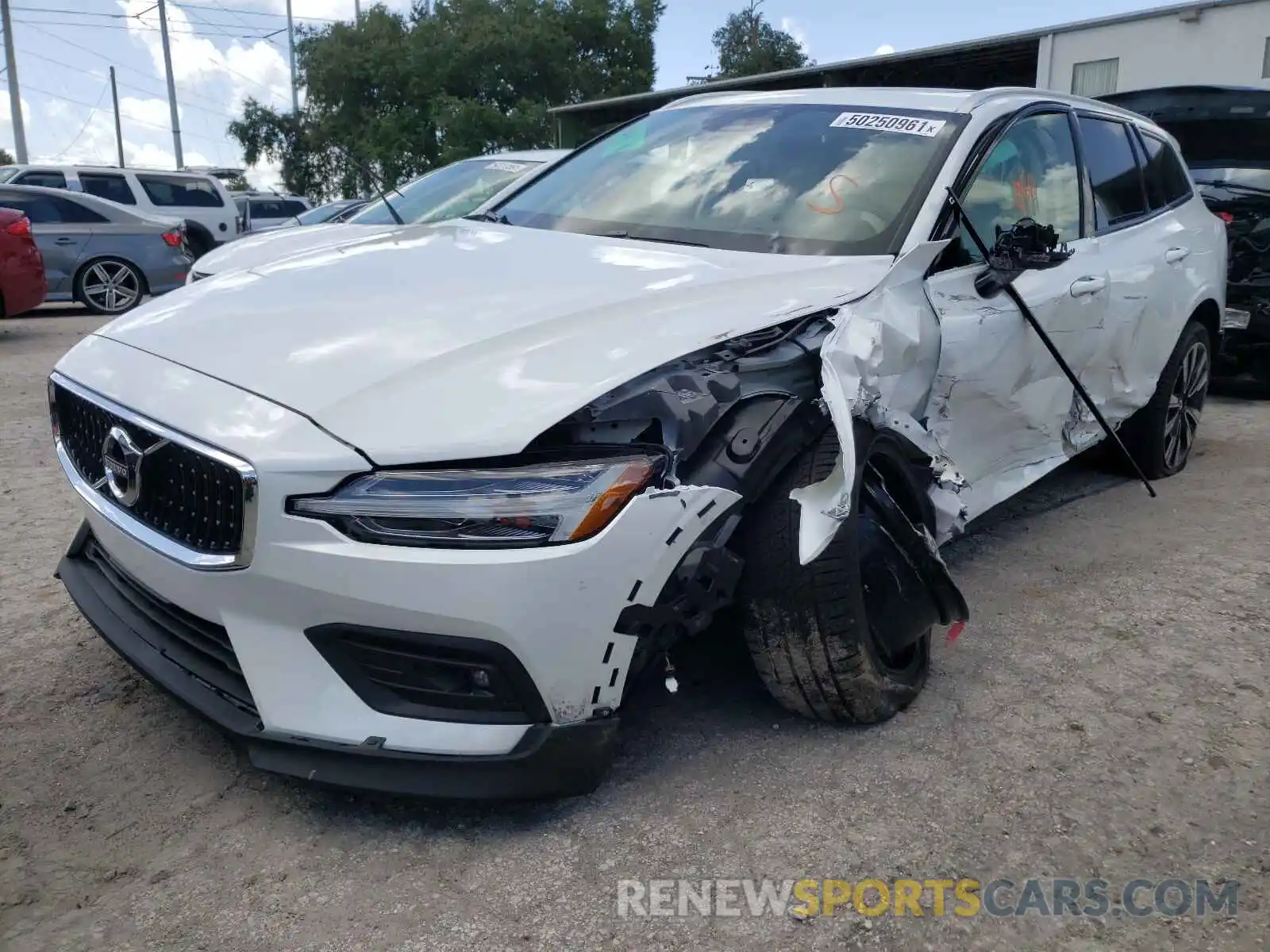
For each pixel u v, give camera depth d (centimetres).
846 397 242
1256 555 418
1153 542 432
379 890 216
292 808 242
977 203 338
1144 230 461
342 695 219
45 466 526
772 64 4678
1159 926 212
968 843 235
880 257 300
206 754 264
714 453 233
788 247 313
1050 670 319
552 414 212
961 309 309
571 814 241
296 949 199
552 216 362
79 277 1239
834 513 229
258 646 220
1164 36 1475
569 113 2497
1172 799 254
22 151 2859
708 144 373
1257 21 1406
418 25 3491
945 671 316
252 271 306
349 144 3475
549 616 211
